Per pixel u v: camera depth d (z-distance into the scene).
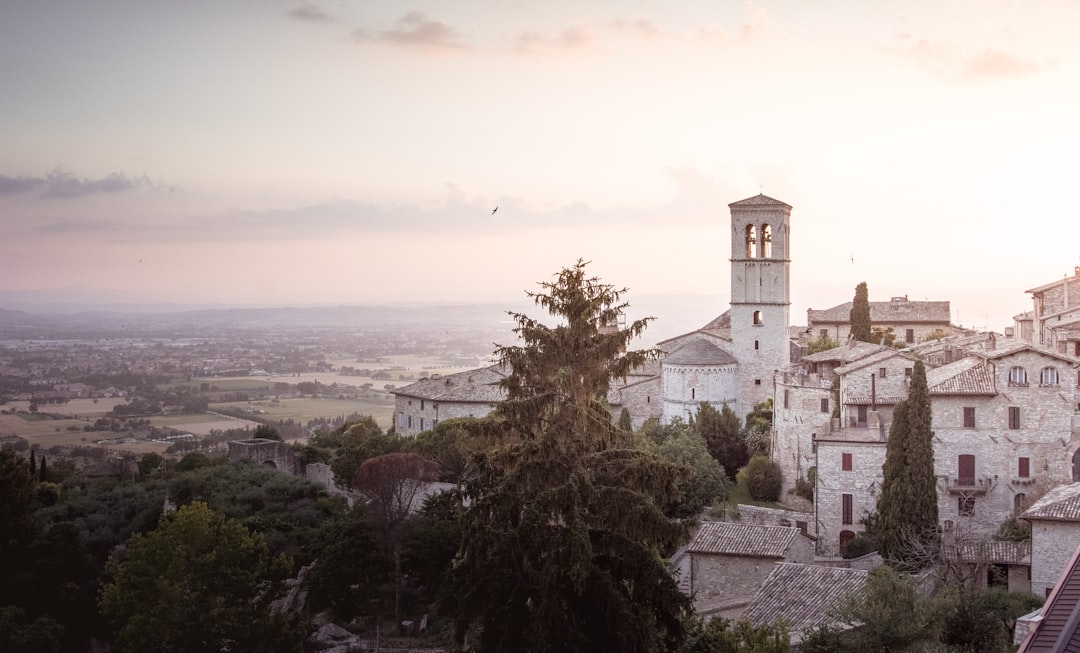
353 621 87.69
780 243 147.25
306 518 106.44
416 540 87.88
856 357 119.75
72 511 108.50
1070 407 95.69
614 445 60.28
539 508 54.62
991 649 59.28
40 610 87.88
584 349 59.03
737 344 148.50
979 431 97.56
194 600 72.06
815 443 102.12
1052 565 69.19
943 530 88.31
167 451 198.62
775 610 66.31
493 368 150.38
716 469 112.88
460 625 55.81
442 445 107.56
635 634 53.44
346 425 157.75
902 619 57.41
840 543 100.19
